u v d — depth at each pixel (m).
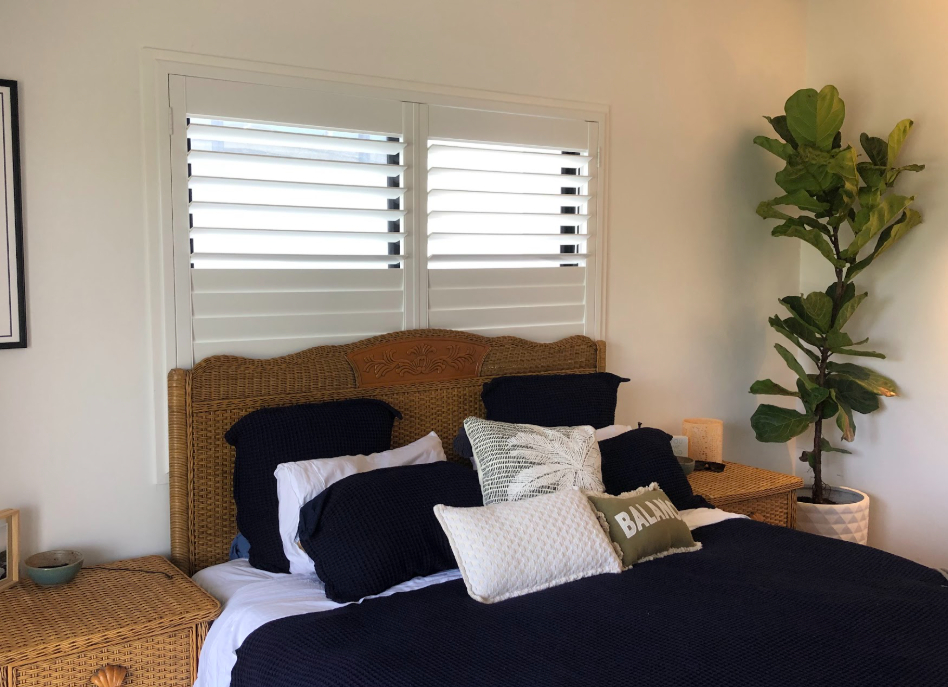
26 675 1.92
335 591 2.18
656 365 3.76
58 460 2.46
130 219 2.52
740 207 3.95
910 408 3.75
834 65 4.00
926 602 2.06
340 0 2.81
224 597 2.32
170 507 2.59
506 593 2.11
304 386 2.79
